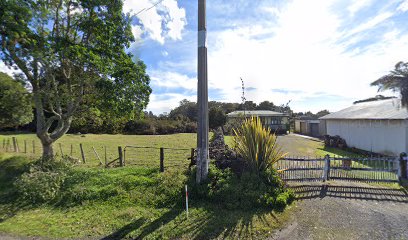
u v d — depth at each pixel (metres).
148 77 9.81
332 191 6.74
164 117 46.84
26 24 7.07
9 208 5.68
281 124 32.12
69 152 14.41
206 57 6.35
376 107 16.09
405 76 9.30
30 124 30.17
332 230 4.51
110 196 6.05
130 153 13.84
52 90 8.91
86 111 9.95
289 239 4.19
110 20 8.82
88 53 7.97
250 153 6.73
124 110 9.14
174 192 6.02
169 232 4.45
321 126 25.25
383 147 13.40
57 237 4.35
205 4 6.33
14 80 8.52
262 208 5.44
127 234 4.40
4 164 8.68
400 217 5.08
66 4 8.58
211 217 5.01
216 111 35.62
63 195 6.14
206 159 6.31
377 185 7.31
